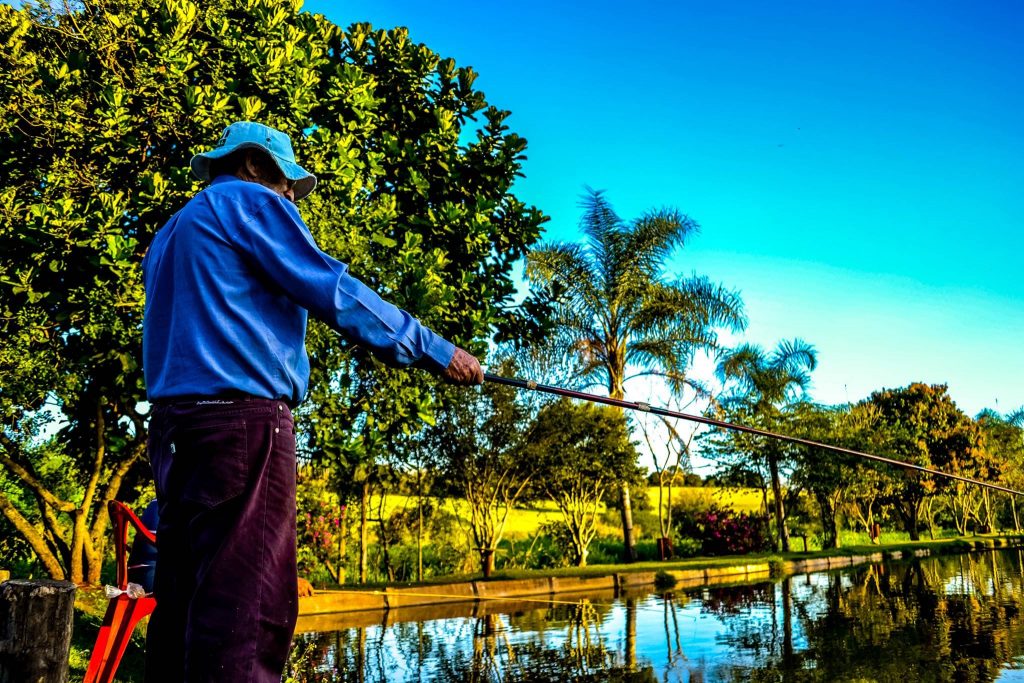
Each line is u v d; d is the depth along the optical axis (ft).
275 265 5.50
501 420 54.19
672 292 71.31
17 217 23.65
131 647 21.71
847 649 27.84
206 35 29.25
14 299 24.82
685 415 9.87
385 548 53.57
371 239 27.58
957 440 131.34
